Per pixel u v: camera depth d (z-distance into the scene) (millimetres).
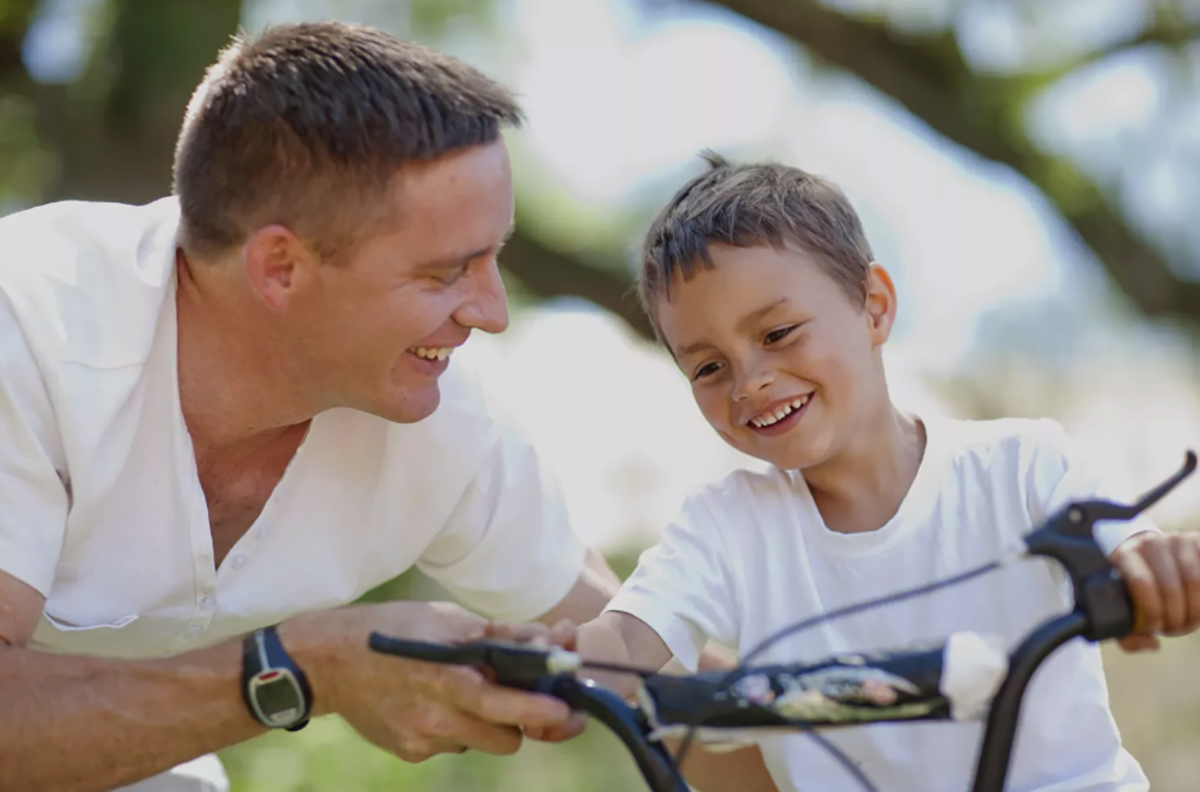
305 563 1812
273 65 1576
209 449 1713
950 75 6039
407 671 1359
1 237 1634
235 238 1575
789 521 1706
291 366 1636
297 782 3375
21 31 5234
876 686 1195
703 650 1831
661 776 1238
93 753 1432
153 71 5016
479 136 1569
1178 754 4645
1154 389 5680
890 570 1650
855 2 6066
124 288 1618
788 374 1643
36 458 1559
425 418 1747
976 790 1198
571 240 6203
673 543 1720
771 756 1667
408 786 3609
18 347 1552
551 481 1970
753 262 1647
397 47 1599
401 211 1529
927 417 1745
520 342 6168
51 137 5195
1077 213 5938
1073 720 1577
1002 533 1629
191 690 1420
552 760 4789
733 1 5938
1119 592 1229
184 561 1719
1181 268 5973
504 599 1988
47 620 1679
